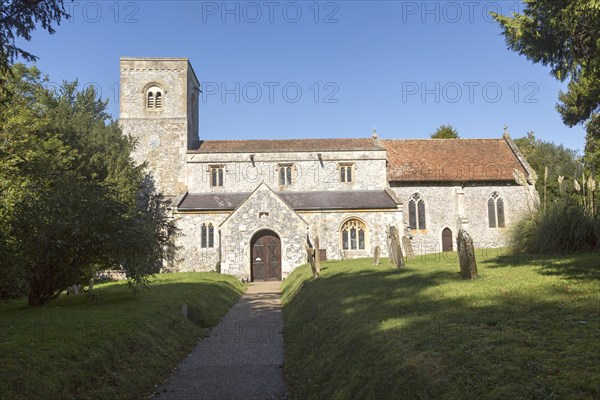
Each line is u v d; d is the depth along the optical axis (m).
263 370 10.13
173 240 34.28
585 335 6.07
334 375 7.81
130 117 40.19
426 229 37.84
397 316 8.91
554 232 16.89
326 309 12.20
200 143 42.12
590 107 17.11
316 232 34.97
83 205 13.52
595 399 4.31
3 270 11.95
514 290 9.73
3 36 7.84
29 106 30.05
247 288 27.75
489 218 38.25
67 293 17.25
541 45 13.13
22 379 7.07
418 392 5.55
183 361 11.13
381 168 38.69
